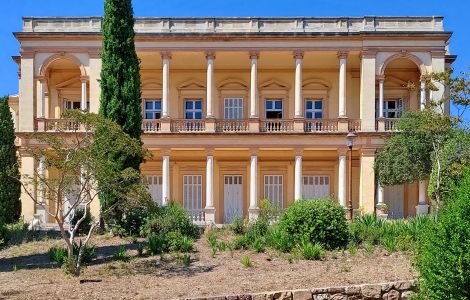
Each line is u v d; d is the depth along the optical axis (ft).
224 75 117.39
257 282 45.37
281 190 115.14
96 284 46.52
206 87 116.57
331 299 41.47
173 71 117.29
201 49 107.34
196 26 108.68
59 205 54.19
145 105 117.08
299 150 106.52
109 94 79.36
